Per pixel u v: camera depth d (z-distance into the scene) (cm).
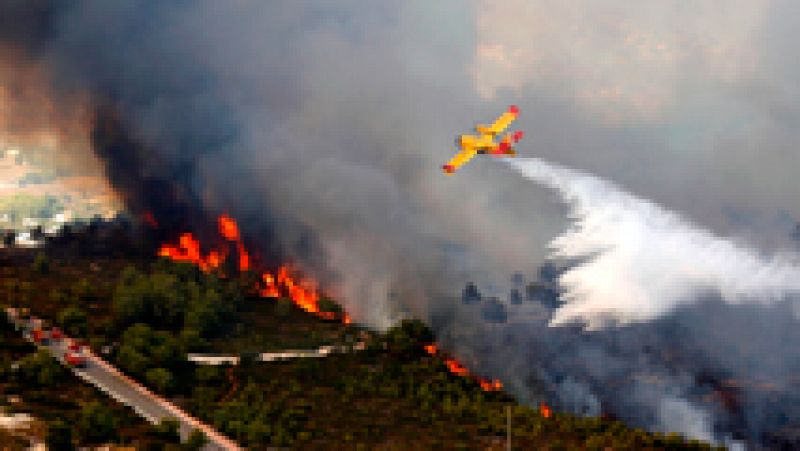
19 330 14288
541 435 12606
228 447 11256
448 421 12988
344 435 12031
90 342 13938
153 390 12812
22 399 11356
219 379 13725
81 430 10550
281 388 13688
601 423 13362
